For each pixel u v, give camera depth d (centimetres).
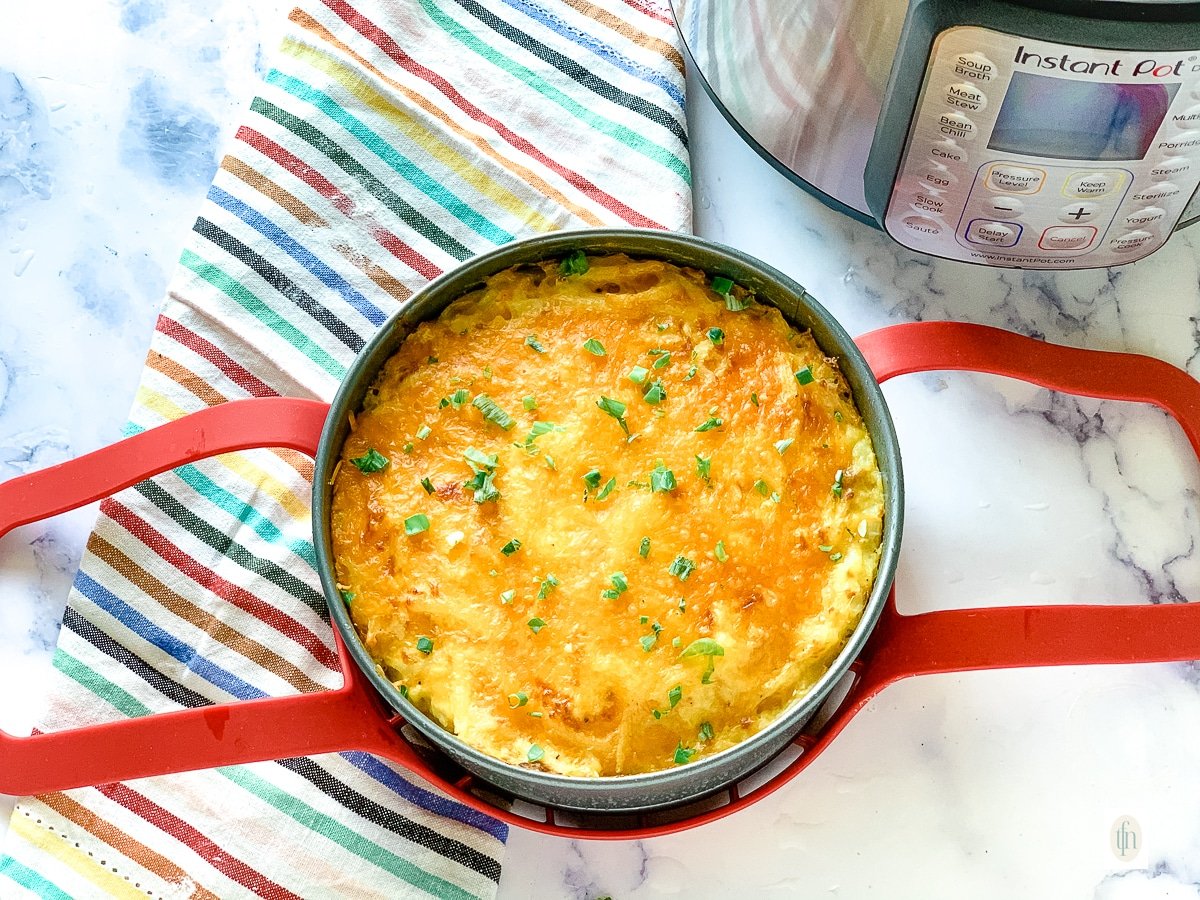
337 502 47
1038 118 42
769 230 55
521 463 47
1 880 49
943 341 49
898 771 51
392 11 55
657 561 46
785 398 47
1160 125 42
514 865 50
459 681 45
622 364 48
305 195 53
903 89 43
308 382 52
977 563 53
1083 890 51
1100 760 51
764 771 50
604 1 55
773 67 48
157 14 56
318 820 50
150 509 51
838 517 46
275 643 51
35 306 54
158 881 49
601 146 54
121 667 51
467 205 54
